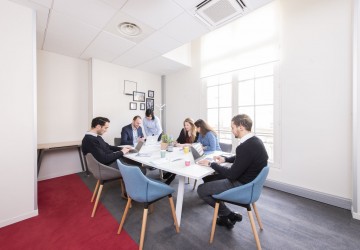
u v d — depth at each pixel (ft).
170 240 5.06
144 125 12.64
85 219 6.11
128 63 12.66
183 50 12.95
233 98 10.87
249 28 9.75
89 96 11.97
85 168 11.57
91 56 11.33
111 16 7.03
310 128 7.73
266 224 5.83
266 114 9.46
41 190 8.69
